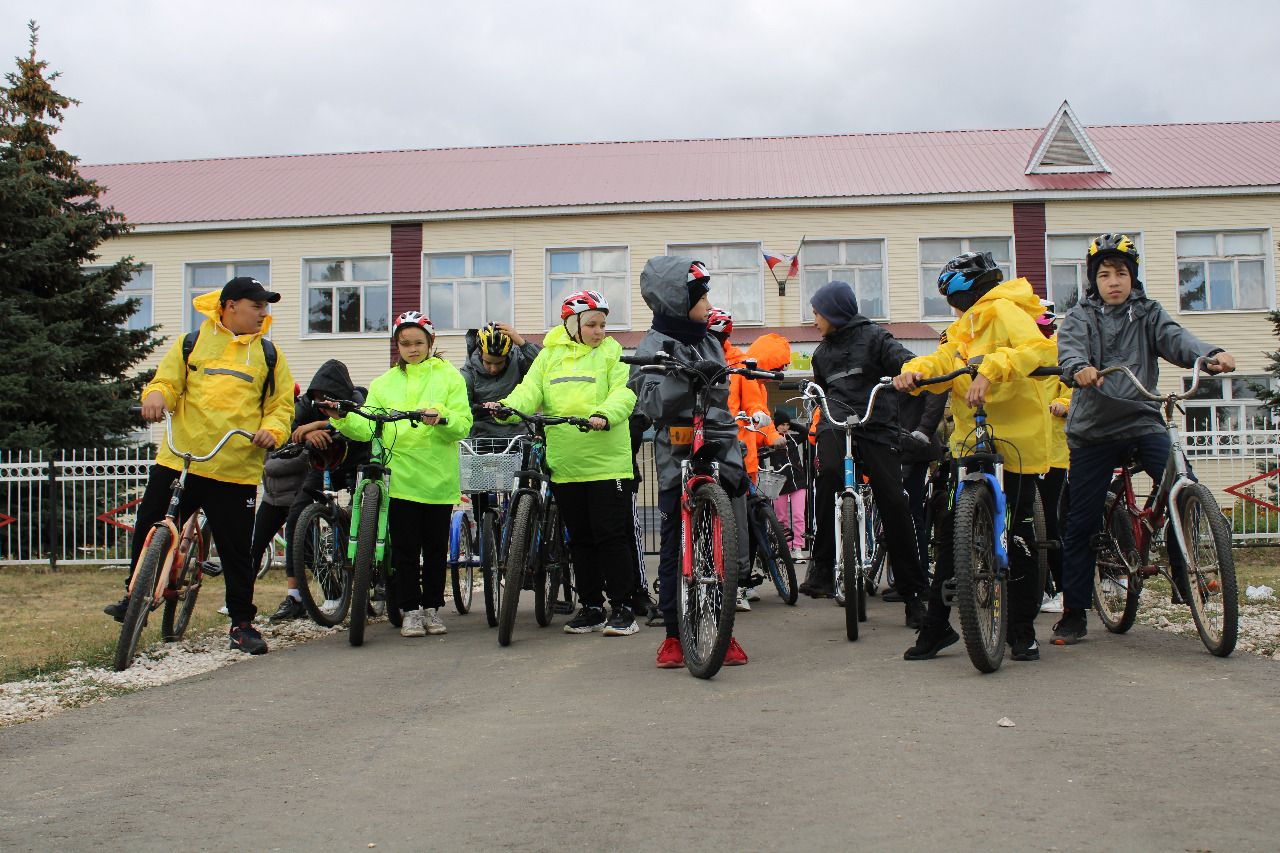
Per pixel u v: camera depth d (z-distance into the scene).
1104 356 5.70
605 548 6.86
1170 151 28.56
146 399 6.20
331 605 7.21
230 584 6.52
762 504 8.52
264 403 6.64
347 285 27.39
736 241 26.45
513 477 7.53
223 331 6.49
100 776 3.81
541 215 26.67
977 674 5.12
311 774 3.79
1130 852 2.76
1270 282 26.22
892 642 6.32
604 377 6.96
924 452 7.71
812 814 3.14
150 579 5.95
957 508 5.13
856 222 26.36
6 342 16.11
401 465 7.12
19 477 13.84
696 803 3.28
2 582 11.33
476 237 26.97
